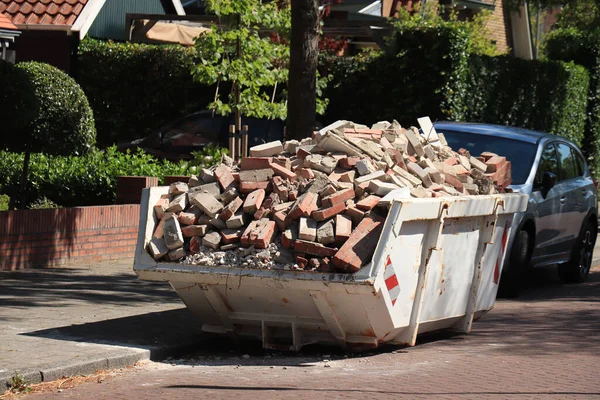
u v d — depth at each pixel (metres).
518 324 10.88
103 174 15.70
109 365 8.33
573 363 8.66
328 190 8.57
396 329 8.64
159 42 26.47
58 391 7.50
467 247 9.52
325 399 7.17
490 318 11.31
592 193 15.34
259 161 9.22
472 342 9.76
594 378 8.02
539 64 25.44
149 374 8.22
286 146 9.67
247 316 8.97
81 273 13.09
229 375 8.16
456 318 9.79
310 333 8.93
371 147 9.38
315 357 9.02
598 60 29.27
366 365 8.58
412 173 9.41
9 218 12.78
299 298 8.55
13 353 8.30
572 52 29.45
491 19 35.00
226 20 17.95
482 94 22.75
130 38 25.75
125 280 12.75
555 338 10.00
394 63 21.73
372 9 31.94
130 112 23.62
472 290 9.84
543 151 13.93
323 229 8.38
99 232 14.12
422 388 7.57
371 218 8.38
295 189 8.88
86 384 7.76
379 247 8.09
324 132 9.41
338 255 8.09
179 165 17.55
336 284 8.12
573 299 13.08
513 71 24.16
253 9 17.47
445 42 21.17
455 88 21.39
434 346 9.54
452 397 7.25
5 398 7.26
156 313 10.64
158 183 15.53
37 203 15.30
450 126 14.23
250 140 20.47
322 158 9.17
